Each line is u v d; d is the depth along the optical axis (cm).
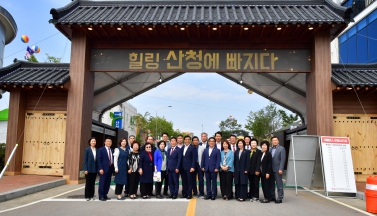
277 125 3919
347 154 1073
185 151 970
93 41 1387
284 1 1415
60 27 1301
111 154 936
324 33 1294
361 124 1316
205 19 1271
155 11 1364
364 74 1331
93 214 723
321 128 1248
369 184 800
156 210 772
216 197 1000
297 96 1795
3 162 1527
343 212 786
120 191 931
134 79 1705
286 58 1342
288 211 784
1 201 869
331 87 1269
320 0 1402
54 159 1353
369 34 2122
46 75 1349
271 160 918
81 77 1319
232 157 944
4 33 2345
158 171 942
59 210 764
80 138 1286
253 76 1656
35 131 1374
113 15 1331
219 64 1347
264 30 1278
